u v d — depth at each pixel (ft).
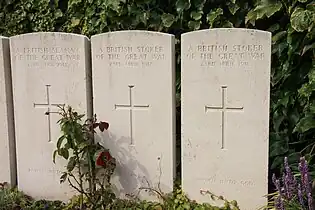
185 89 6.56
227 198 6.64
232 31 6.30
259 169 6.49
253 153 6.48
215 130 6.55
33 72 7.02
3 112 7.22
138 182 6.93
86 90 6.89
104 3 8.40
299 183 5.82
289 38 7.01
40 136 7.14
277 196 6.12
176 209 6.64
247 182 6.55
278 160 7.20
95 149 6.79
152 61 6.63
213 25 7.91
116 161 6.94
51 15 9.38
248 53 6.29
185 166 6.73
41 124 7.11
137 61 6.67
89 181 6.84
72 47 6.84
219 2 8.05
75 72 6.89
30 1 9.45
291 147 7.40
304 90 6.84
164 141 6.77
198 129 6.60
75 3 8.89
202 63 6.45
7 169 7.35
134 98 6.76
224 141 6.55
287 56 7.23
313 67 6.91
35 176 7.24
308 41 6.88
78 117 6.66
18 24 9.53
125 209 6.70
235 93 6.41
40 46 6.93
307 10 6.72
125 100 6.79
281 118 7.38
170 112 6.68
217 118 6.52
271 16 7.54
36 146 7.18
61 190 7.19
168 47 6.54
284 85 7.32
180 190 6.81
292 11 7.11
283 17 7.48
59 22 9.40
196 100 6.55
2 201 6.95
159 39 6.55
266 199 6.51
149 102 6.72
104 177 6.84
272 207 6.28
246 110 6.41
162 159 6.81
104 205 6.75
